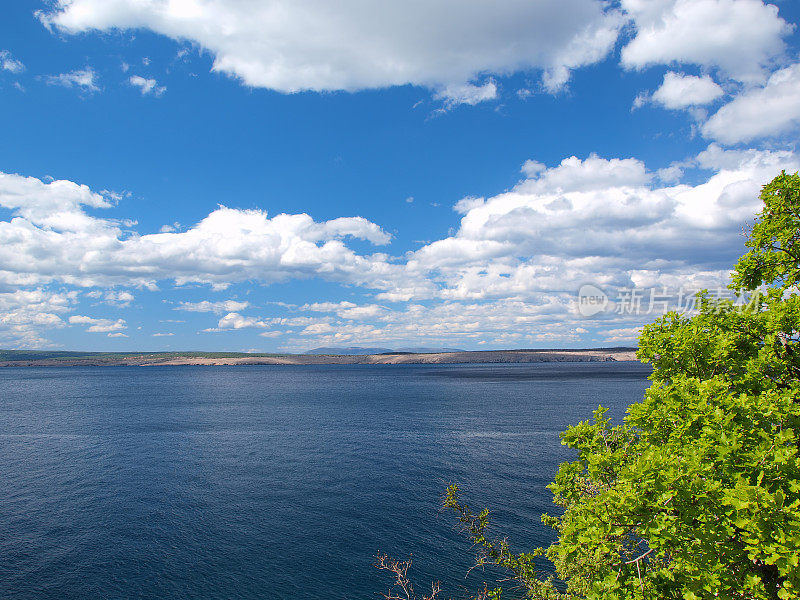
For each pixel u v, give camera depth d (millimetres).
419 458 65000
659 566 13234
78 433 89062
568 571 18234
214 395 173750
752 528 8922
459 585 31812
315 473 58406
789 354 13766
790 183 15328
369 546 37875
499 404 130375
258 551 37281
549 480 52938
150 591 31797
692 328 14133
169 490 52344
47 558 36438
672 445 11781
